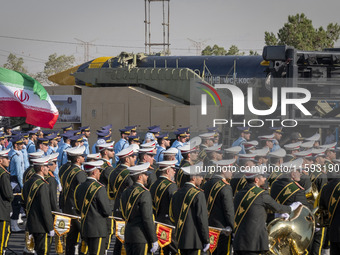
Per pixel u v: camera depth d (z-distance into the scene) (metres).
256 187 28.11
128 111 75.56
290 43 138.12
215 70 79.75
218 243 31.30
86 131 64.12
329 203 29.66
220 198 30.34
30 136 62.50
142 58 85.19
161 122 74.00
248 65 78.75
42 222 34.47
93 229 31.88
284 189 30.80
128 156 37.62
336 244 29.94
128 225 29.38
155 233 29.03
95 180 32.47
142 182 29.56
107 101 76.31
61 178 38.38
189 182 29.16
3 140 65.12
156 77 76.38
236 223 28.25
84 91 77.12
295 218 28.88
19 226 51.72
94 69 80.25
